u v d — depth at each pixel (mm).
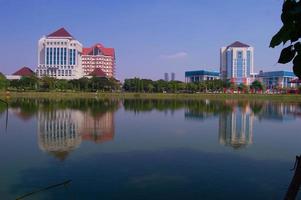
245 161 21078
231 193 14961
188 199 14156
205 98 120438
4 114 50625
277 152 24062
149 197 14438
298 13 2766
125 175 17688
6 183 16188
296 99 116938
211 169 19062
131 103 86312
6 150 24109
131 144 26969
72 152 23609
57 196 14414
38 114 51438
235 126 39562
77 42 175750
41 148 24969
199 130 35875
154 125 40000
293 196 2975
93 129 35875
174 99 112438
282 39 2873
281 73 178875
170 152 23828
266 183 16453
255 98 121250
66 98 108000
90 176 17500
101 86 145750
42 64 172000
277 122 44156
